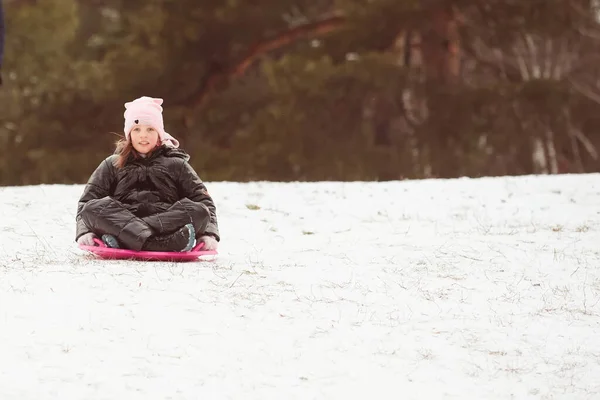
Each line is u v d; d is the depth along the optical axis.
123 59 92.44
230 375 17.17
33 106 93.44
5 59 97.75
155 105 26.73
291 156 87.06
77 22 103.00
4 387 16.03
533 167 107.31
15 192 40.50
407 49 98.56
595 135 109.81
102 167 26.61
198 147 90.25
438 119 91.06
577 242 31.66
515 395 17.00
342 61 92.06
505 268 26.89
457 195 42.78
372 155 89.38
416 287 23.84
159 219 25.66
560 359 18.95
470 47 102.81
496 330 20.59
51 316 19.45
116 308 20.12
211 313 20.33
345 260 27.44
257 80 98.38
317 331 19.75
